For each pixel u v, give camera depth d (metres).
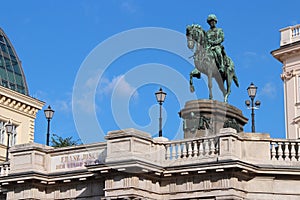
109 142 40.34
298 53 80.00
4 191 45.72
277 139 40.66
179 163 40.59
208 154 40.00
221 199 38.88
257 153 40.28
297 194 39.88
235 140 39.62
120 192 39.91
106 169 40.06
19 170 44.62
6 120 82.56
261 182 39.84
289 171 39.69
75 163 44.12
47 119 54.72
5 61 88.94
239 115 43.12
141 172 39.62
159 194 41.06
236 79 44.28
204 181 39.81
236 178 39.06
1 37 91.19
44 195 44.75
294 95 79.88
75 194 43.84
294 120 79.38
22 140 84.31
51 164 45.06
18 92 84.25
